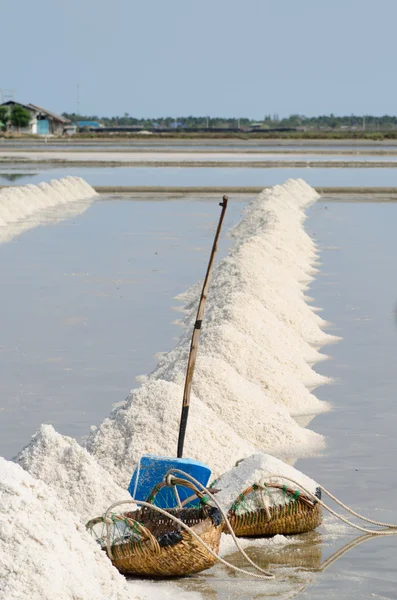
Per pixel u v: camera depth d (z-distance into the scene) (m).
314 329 26.89
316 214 61.50
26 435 18.16
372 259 41.84
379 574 12.48
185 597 11.81
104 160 116.31
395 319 29.17
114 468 14.83
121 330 27.62
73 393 21.16
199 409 16.14
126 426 15.54
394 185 82.88
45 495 11.54
